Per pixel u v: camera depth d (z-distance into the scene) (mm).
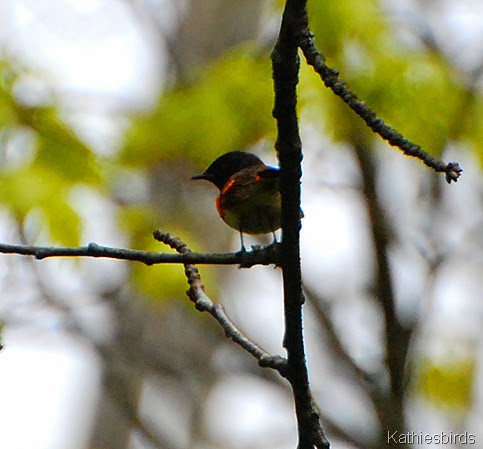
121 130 11281
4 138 10680
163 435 14203
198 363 14297
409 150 4824
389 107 10367
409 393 12305
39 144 10750
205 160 11234
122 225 11227
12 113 10766
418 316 11750
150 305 13516
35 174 10469
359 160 11102
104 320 13312
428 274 12094
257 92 10961
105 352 13383
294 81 4789
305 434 5566
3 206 10195
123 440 16094
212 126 11000
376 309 12070
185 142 11125
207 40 15219
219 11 15477
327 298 13500
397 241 12070
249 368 14281
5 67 10859
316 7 10352
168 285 11320
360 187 11445
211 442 15281
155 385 15016
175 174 13867
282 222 5199
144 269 11383
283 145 4949
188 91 11547
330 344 12984
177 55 14055
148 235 11367
